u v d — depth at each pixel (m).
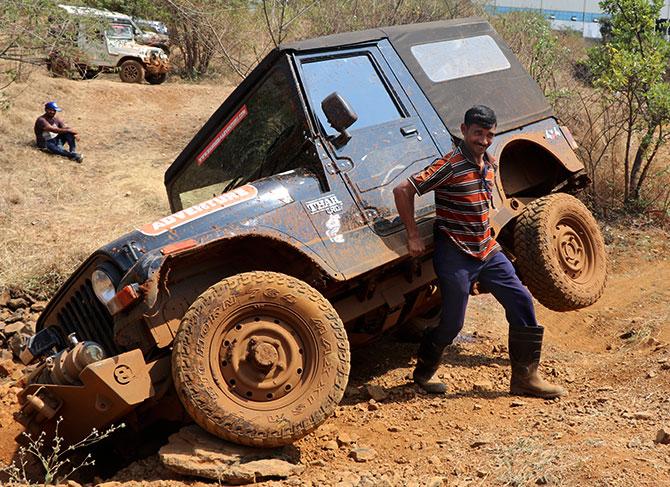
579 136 10.74
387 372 5.78
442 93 5.57
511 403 5.02
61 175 11.72
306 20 13.88
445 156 4.80
